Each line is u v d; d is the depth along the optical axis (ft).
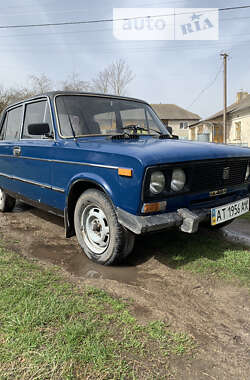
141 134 11.71
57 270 8.59
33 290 7.13
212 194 8.76
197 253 10.05
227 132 93.40
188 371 5.00
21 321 5.90
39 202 11.80
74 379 4.65
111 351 5.28
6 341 5.38
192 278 8.36
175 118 150.20
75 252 10.34
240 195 10.05
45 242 11.37
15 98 93.97
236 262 9.26
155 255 9.93
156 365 5.07
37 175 11.53
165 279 8.30
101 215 8.97
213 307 7.00
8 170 14.26
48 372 4.74
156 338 5.73
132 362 5.08
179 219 7.73
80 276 8.41
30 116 12.82
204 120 102.63
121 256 8.71
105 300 6.93
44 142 11.15
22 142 12.86
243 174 9.81
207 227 12.94
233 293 7.63
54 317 6.09
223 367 5.14
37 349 5.21
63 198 10.11
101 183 8.11
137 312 6.61
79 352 5.19
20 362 4.92
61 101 11.03
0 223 13.92
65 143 9.95
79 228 9.73
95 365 4.94
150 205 7.23
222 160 8.54
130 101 12.75
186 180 7.94
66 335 5.56
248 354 5.50
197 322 6.39
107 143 9.09
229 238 11.77
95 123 10.89
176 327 6.15
